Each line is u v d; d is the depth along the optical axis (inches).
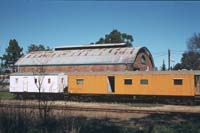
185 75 1344.7
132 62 2020.2
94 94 1533.0
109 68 2075.5
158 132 539.5
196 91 1336.1
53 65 2246.6
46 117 458.3
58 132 419.8
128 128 606.2
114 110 976.3
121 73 1476.4
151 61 2384.4
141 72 1433.3
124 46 2343.8
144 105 1320.1
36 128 430.9
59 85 1585.9
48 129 433.1
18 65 2341.3
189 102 1349.7
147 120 798.5
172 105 1336.1
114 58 2094.0
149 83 1413.6
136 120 799.1
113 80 1610.5
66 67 2209.6
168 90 1375.5
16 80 1664.6
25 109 462.9
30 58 2383.1
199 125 643.5
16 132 396.2
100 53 2206.0
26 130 411.2
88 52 2279.8
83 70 2153.1
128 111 961.5
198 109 1149.7
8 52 3196.4
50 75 1603.1
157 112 940.6
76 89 1573.6
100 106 1249.4
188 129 583.2
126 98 1482.5
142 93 1425.9
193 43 3636.8
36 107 510.9
